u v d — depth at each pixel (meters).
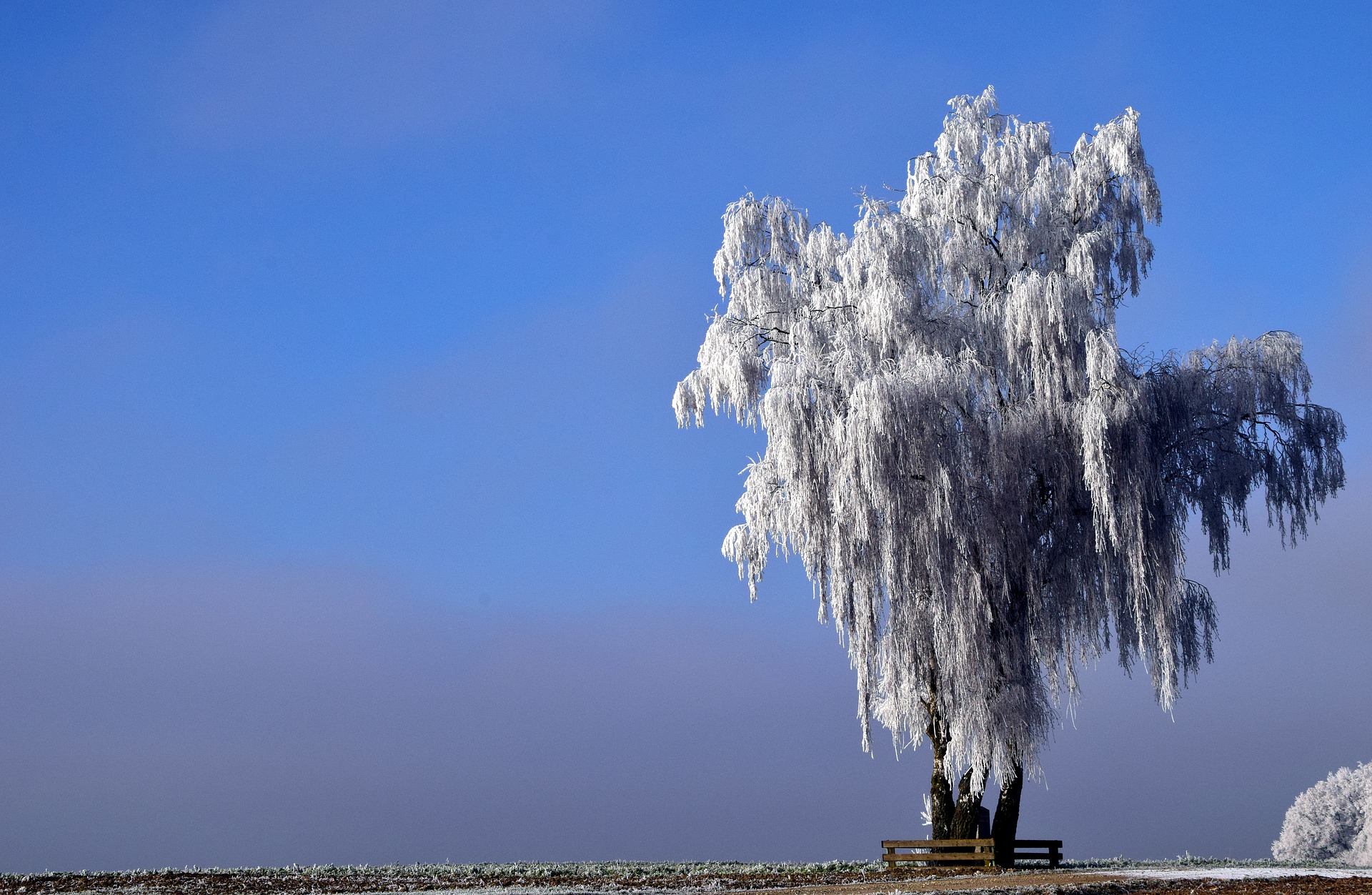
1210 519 29.53
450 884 24.31
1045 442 27.41
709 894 22.08
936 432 26.55
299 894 22.06
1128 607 28.17
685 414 32.09
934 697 29.17
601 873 27.77
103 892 21.89
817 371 27.89
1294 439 29.20
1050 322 26.94
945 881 23.42
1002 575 27.56
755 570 31.75
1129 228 29.64
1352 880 21.33
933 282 29.62
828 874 27.48
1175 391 28.55
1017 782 28.02
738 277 32.34
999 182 29.89
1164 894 19.58
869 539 27.28
